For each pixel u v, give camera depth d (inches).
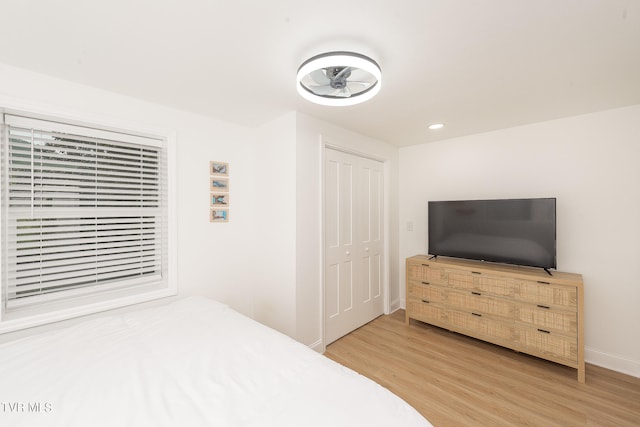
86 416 33.9
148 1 42.0
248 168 107.9
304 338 93.1
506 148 108.9
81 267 74.0
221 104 84.5
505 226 100.6
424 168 133.5
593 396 75.1
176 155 88.2
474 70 63.6
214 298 98.2
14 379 41.2
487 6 43.4
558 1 42.3
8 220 64.2
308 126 94.0
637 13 44.5
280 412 34.5
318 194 98.0
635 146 84.7
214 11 44.3
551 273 93.4
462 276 105.5
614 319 88.4
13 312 65.0
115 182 80.2
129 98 78.3
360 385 40.2
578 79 67.7
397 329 118.6
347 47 54.1
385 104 84.0
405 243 141.9
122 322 61.8
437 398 74.8
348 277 114.3
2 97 60.4
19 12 44.3
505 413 69.2
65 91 68.3
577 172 94.1
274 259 98.4
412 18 46.0
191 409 35.1
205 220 95.7
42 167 68.0
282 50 55.9
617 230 87.8
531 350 90.1
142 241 84.7
